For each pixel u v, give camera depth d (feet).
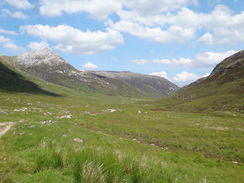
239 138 137.28
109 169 28.48
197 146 112.98
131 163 31.81
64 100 527.40
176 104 609.42
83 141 77.71
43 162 30.99
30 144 54.90
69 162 31.37
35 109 201.98
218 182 50.62
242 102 404.98
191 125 198.90
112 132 133.69
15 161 29.84
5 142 56.65
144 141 116.78
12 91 503.61
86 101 624.59
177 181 33.83
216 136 144.36
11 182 23.57
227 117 293.43
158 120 227.40
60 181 25.52
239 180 57.77
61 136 75.46
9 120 113.80
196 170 60.39
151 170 33.14
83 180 25.85
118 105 558.15
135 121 208.44
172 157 79.05
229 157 94.84
